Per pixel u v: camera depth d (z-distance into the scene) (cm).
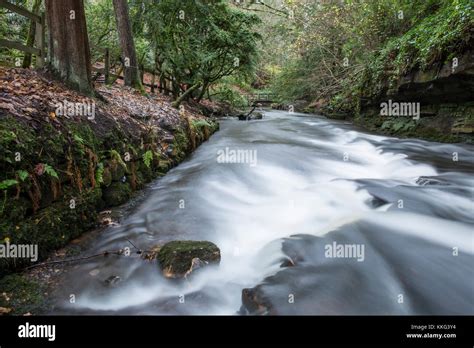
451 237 394
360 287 298
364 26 1276
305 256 346
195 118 993
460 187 545
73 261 349
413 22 1091
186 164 716
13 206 314
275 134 1092
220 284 325
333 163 757
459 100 862
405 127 1011
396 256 350
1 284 296
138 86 1014
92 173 436
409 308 277
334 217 464
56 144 387
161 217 464
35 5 815
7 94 401
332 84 1608
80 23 590
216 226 446
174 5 1115
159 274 333
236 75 1586
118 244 389
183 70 1273
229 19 1271
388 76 1038
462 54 743
